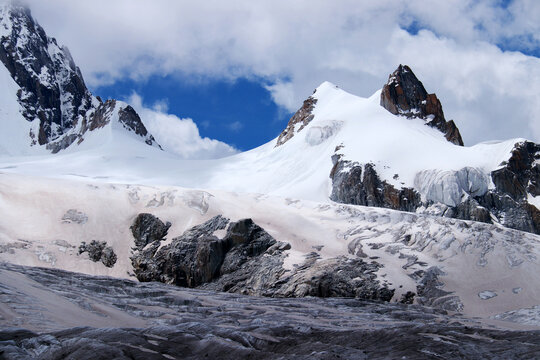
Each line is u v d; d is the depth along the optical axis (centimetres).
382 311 7488
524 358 4238
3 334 4097
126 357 3906
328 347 4500
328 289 9194
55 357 3878
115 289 7225
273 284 9525
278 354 4225
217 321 5744
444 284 9488
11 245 10156
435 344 4516
